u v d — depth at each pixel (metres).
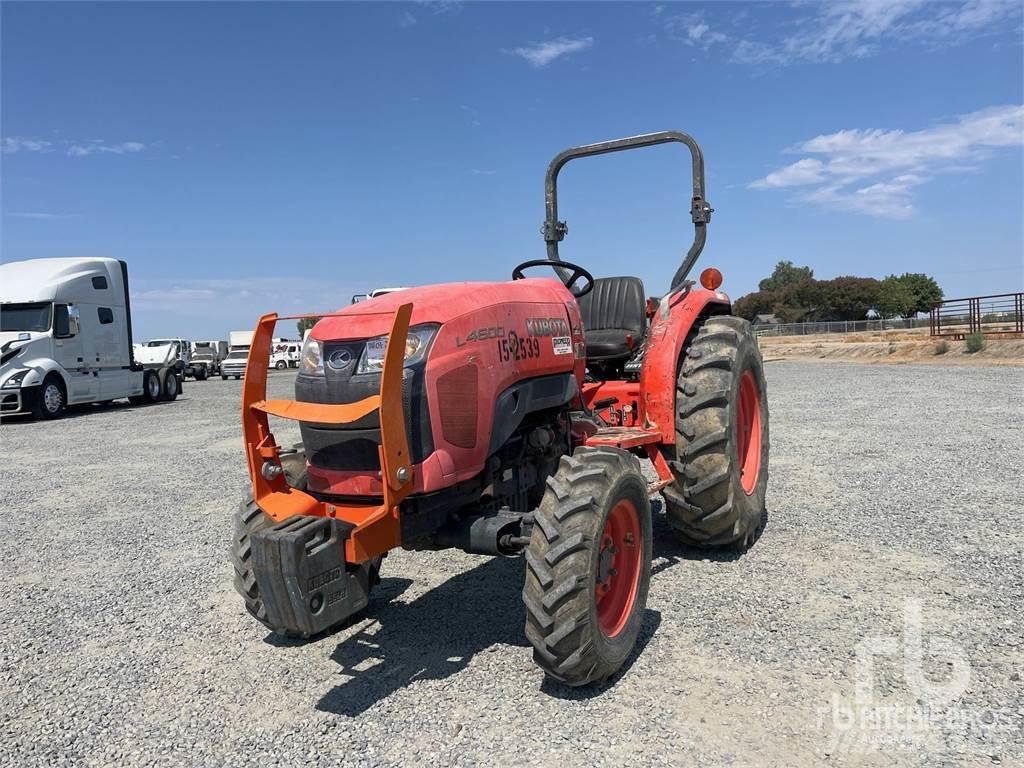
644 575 3.46
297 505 3.08
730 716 2.88
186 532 6.06
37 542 5.93
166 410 17.89
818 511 5.71
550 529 3.00
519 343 3.55
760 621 3.73
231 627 4.07
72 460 10.11
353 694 3.24
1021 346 23.55
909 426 9.87
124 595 4.63
